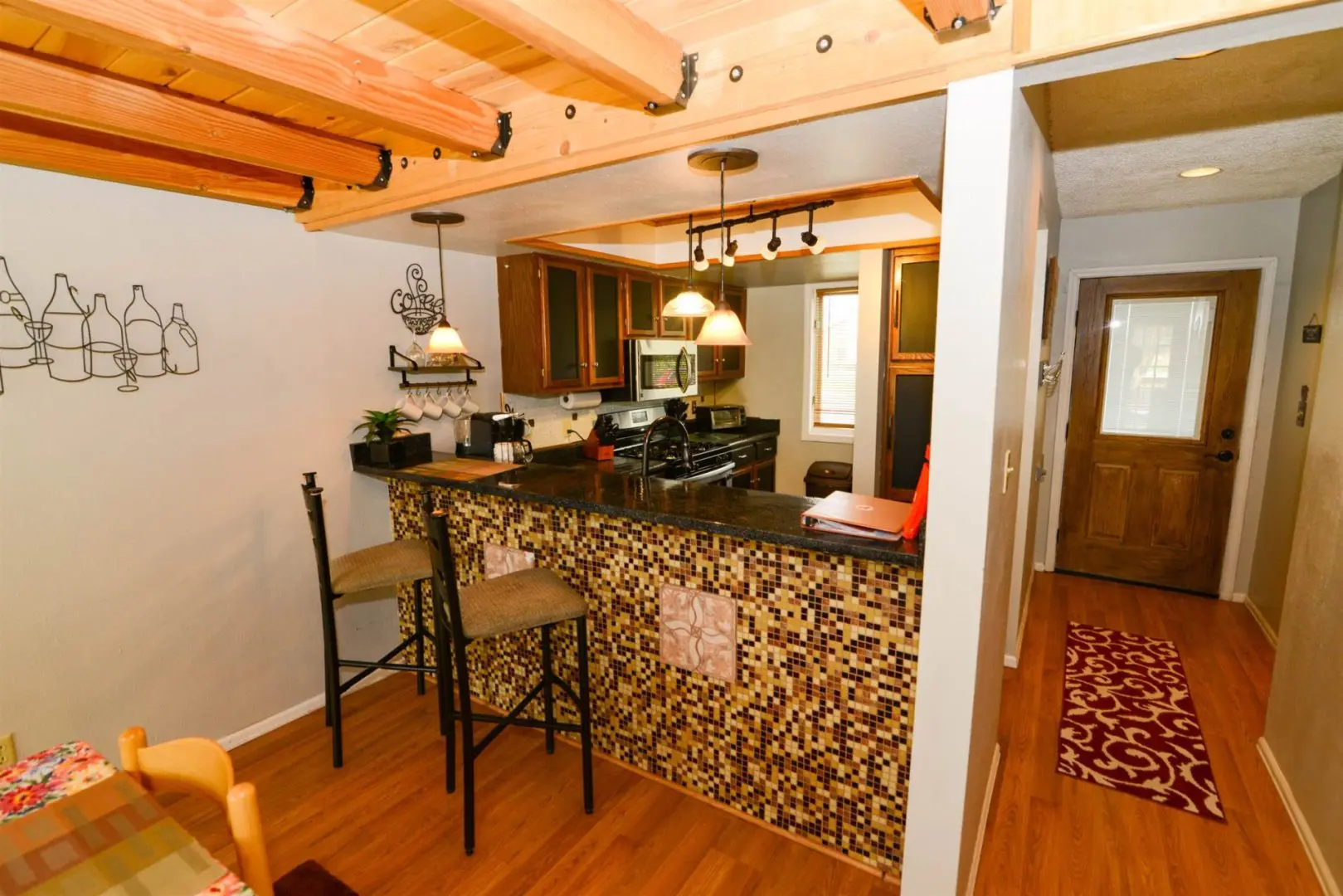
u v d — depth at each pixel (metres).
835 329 5.26
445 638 2.10
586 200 2.24
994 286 1.27
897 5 1.27
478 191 1.99
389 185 2.16
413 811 2.12
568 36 1.14
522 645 2.61
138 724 2.22
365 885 1.83
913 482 3.78
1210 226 3.56
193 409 2.29
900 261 3.60
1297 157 2.54
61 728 2.05
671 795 2.20
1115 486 4.04
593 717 2.43
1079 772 2.28
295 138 1.84
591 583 2.35
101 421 2.08
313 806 2.15
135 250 2.11
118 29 1.06
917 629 1.73
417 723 2.65
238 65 1.22
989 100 1.23
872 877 1.85
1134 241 3.75
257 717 2.56
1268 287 3.46
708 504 2.09
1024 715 2.63
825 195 2.83
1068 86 1.82
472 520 2.71
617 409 4.58
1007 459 1.65
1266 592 3.41
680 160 1.82
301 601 2.68
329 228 2.60
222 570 2.41
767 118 1.45
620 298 3.85
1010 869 1.87
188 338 2.26
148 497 2.20
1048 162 2.45
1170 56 1.17
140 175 1.94
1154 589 3.97
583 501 2.14
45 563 1.99
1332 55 1.62
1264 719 2.50
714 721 2.13
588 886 1.82
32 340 1.92
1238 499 3.68
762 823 2.06
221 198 2.24
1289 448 3.23
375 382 2.87
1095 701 2.73
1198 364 3.72
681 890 1.81
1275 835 1.98
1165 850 1.92
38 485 1.96
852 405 5.25
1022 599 3.31
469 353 3.28
